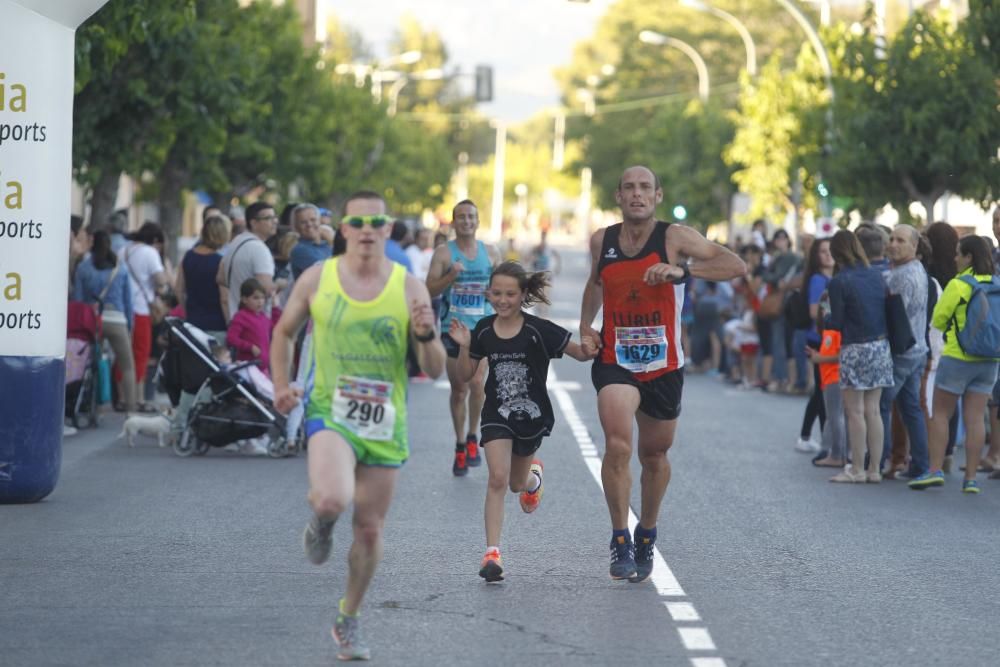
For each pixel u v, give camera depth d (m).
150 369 27.11
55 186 16.62
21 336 16.62
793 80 61.12
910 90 37.06
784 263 32.84
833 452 20.92
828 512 17.12
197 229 71.75
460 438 19.30
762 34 124.00
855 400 19.52
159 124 31.12
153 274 25.91
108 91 29.33
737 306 37.97
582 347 12.77
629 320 12.66
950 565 14.08
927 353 20.41
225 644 10.68
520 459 13.41
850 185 38.69
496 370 13.10
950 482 19.83
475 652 10.55
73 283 24.31
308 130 50.44
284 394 10.05
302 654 10.44
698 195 82.19
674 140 84.12
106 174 31.58
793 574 13.51
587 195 173.50
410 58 84.06
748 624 11.53
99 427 24.00
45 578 12.84
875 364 19.11
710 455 22.17
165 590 12.40
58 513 16.20
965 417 18.88
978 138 36.47
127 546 14.32
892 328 19.17
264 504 16.94
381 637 10.95
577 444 23.16
